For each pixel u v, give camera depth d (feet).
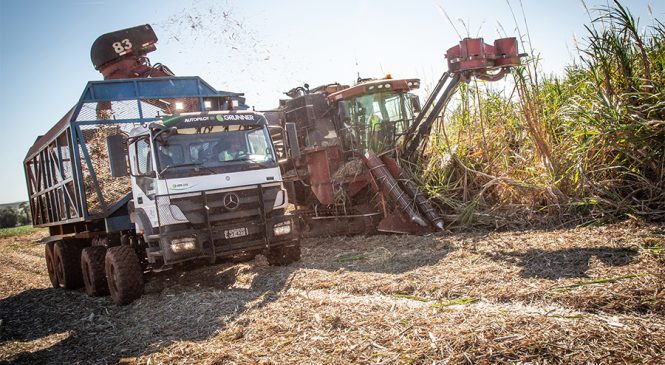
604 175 22.70
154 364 13.60
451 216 26.45
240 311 17.44
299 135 35.01
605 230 19.88
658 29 22.81
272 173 23.77
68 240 31.01
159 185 21.49
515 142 28.02
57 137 29.32
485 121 28.63
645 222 19.74
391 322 13.55
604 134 21.45
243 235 22.49
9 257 53.88
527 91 25.09
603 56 22.44
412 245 24.11
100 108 27.68
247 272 24.85
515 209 24.97
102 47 34.71
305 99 34.14
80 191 26.81
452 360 10.76
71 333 18.80
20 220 156.97
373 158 28.32
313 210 34.32
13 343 18.33
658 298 12.30
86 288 27.12
